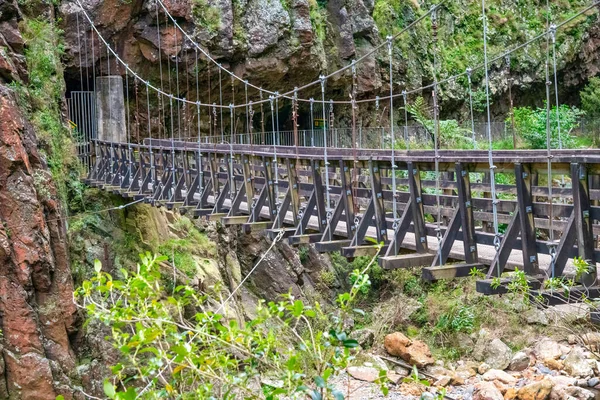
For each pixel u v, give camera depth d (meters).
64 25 22.33
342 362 3.76
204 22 24.12
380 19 32.00
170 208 15.31
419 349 15.66
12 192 14.46
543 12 38.19
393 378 13.66
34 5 19.92
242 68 25.23
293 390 3.64
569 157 6.84
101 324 15.26
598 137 32.00
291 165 11.21
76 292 4.18
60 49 20.33
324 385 3.54
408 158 8.62
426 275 7.84
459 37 35.75
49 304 14.74
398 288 20.75
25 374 13.84
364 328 18.17
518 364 14.98
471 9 36.41
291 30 25.72
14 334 13.96
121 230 18.02
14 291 14.10
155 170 16.59
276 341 3.94
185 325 4.21
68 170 18.28
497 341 15.82
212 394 4.00
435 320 18.23
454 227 8.04
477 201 8.84
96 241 17.33
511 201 8.47
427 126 29.25
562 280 6.86
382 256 8.96
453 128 29.78
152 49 23.73
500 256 7.32
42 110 17.75
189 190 14.72
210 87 25.27
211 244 20.58
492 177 7.39
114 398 3.44
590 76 38.78
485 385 13.27
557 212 7.10
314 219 11.84
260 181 12.54
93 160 20.75
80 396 14.45
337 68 28.77
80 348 15.05
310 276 23.73
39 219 14.62
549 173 6.87
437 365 15.53
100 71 23.27
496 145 29.94
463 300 18.17
